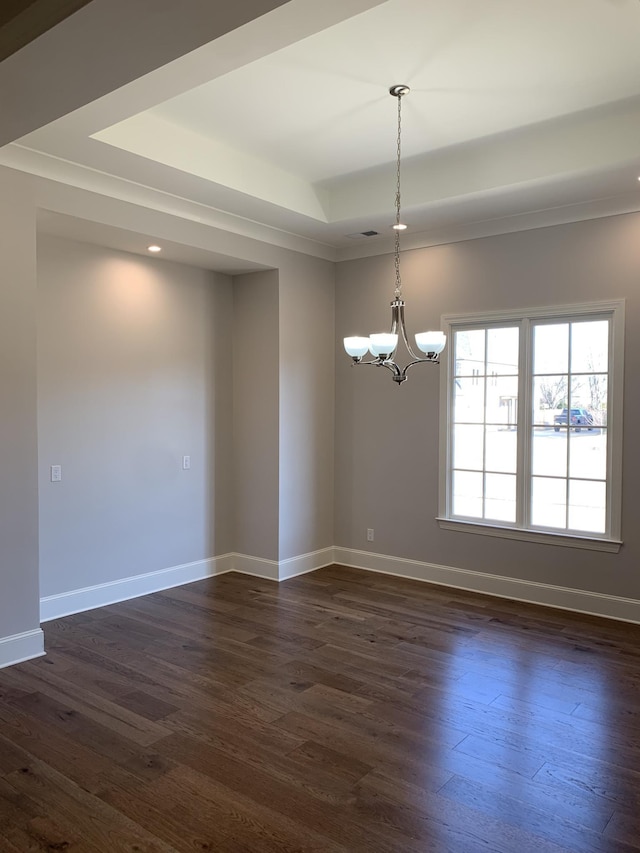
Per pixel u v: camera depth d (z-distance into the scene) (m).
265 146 4.19
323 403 5.88
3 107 2.72
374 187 4.80
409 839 2.24
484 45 2.98
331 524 6.00
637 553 4.43
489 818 2.35
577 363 4.70
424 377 5.41
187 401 5.35
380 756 2.76
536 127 3.93
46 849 2.18
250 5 2.02
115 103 3.02
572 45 2.97
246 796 2.47
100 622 4.41
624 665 3.73
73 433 4.54
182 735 2.92
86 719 3.06
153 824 2.31
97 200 4.03
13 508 3.65
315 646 4.01
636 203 4.36
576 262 4.62
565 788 2.54
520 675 3.59
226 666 3.69
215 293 5.55
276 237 5.27
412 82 3.32
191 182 4.13
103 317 4.70
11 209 3.59
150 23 2.11
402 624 4.41
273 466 5.48
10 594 3.67
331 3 2.10
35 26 2.20
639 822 2.33
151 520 5.10
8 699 3.26
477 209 4.72
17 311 3.62
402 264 5.51
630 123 3.73
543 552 4.84
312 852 2.17
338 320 5.95
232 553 5.81
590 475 4.66
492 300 5.02
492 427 5.11
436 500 5.37
